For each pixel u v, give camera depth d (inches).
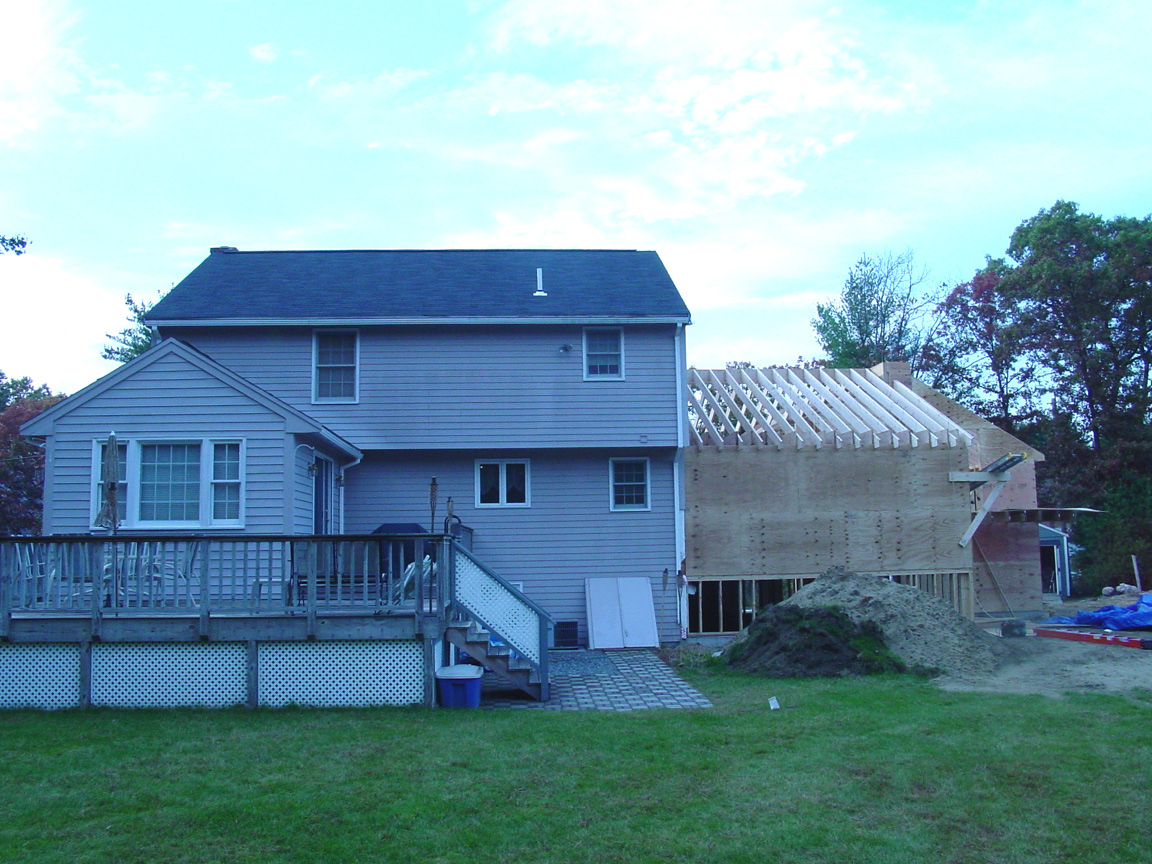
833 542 756.0
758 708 422.6
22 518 1275.8
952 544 770.2
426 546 463.8
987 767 310.2
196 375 535.8
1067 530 1427.2
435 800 276.8
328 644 437.1
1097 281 1453.0
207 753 332.8
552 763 318.7
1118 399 1501.0
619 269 805.2
